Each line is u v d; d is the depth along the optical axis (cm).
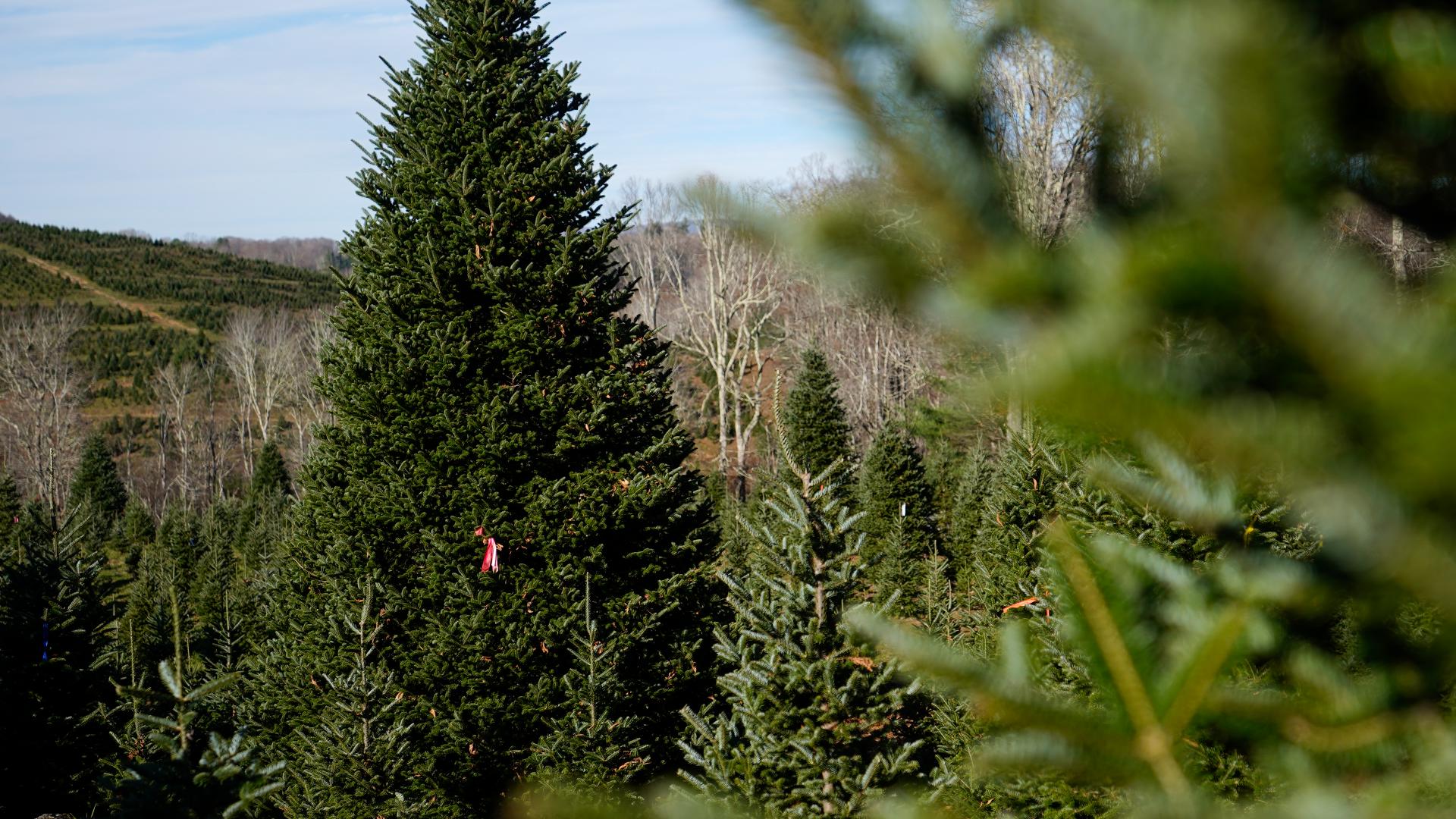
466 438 867
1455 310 50
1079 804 422
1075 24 49
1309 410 51
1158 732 82
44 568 1064
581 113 934
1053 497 770
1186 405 52
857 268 59
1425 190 56
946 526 2297
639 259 4334
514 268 880
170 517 3241
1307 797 90
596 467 891
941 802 429
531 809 693
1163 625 87
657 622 839
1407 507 52
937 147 58
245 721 965
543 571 843
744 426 4678
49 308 7944
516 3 960
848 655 482
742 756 479
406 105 924
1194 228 49
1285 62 45
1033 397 54
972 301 56
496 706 771
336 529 877
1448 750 89
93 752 1025
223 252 11075
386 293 892
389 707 735
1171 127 50
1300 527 268
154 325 8075
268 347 6088
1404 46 48
